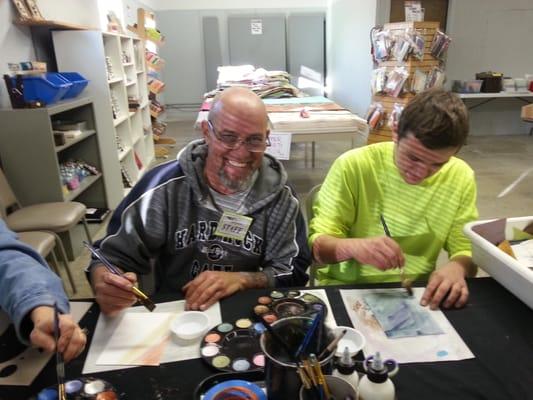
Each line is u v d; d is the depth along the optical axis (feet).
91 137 11.60
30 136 8.72
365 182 4.54
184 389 2.60
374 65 14.29
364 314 3.34
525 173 15.02
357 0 20.04
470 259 4.11
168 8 25.82
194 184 3.93
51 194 9.07
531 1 19.74
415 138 3.52
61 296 2.88
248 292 3.64
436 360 2.86
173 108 27.53
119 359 2.85
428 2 19.45
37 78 8.87
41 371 2.72
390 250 3.83
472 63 20.43
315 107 11.62
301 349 2.30
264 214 4.09
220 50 26.58
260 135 3.60
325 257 4.25
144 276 4.26
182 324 3.20
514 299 3.53
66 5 12.12
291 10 26.25
